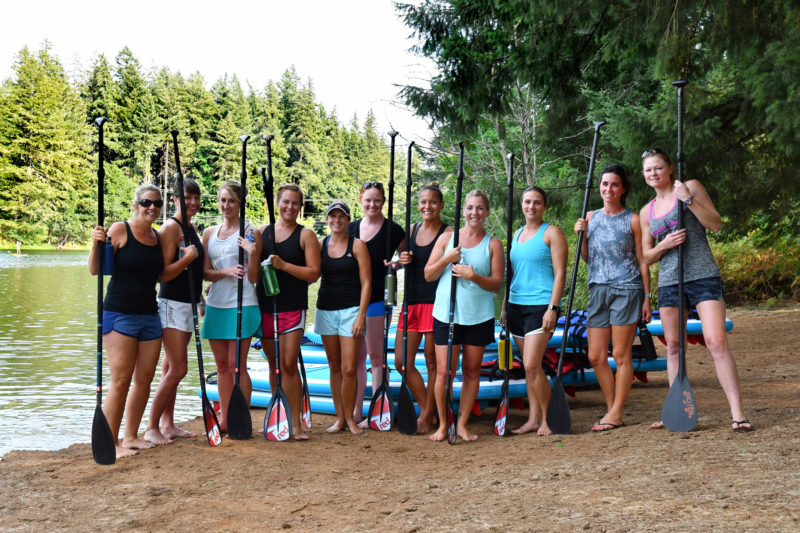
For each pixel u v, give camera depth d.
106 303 4.57
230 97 87.06
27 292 23.52
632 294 4.68
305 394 5.25
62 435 6.00
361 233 5.46
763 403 5.19
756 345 9.32
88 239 69.56
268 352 5.23
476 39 10.41
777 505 2.86
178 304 4.94
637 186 9.28
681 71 8.00
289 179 84.81
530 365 4.96
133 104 80.88
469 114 10.66
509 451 4.50
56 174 65.38
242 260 4.93
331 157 102.94
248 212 73.19
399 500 3.53
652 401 6.19
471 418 5.94
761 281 15.50
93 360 10.33
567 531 2.82
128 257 4.53
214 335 5.07
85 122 77.62
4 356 10.64
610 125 10.59
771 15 7.23
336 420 5.66
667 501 3.04
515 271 5.04
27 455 4.75
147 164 76.81
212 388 6.39
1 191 63.38
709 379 7.03
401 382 5.54
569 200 12.73
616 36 8.14
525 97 14.67
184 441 5.04
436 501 3.45
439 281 5.02
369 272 5.16
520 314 5.02
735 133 9.02
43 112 65.81
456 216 4.97
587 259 4.96
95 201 69.00
